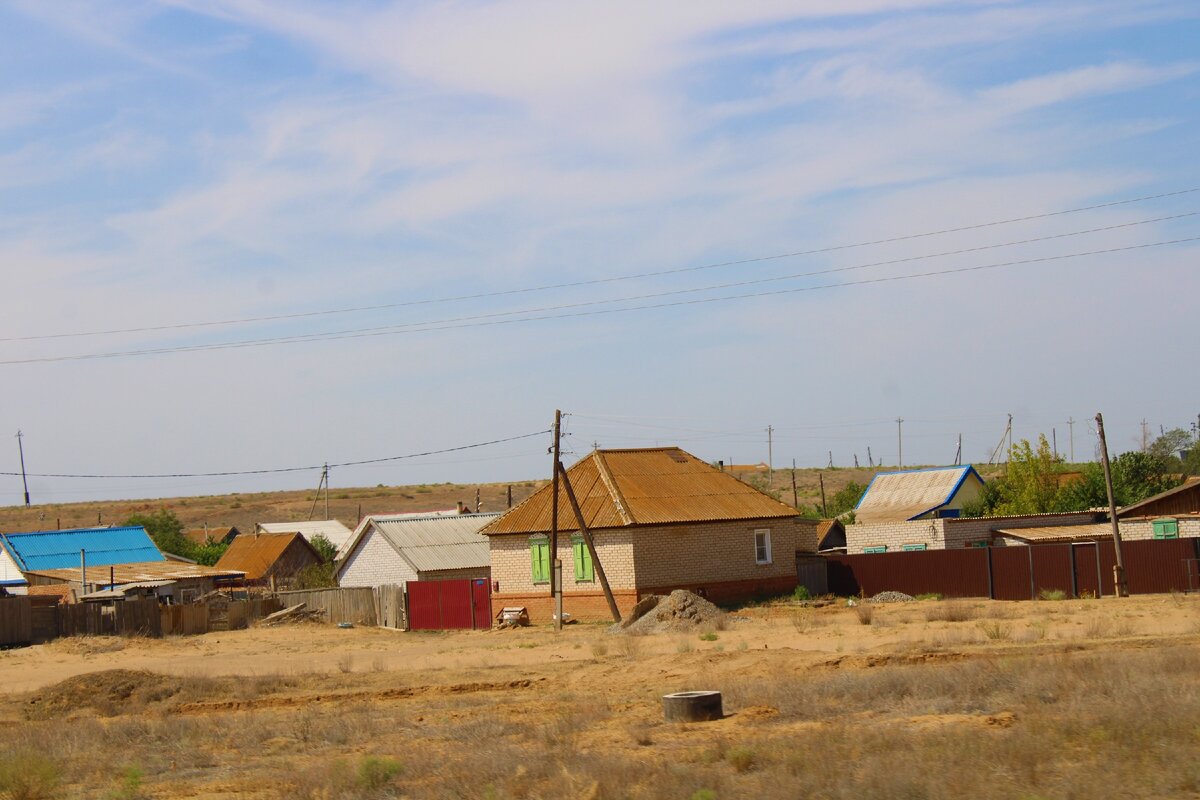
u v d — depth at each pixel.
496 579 49.28
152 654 40.28
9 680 34.50
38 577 61.66
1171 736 13.21
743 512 48.59
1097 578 44.66
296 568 79.19
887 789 11.40
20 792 15.54
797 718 17.59
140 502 167.50
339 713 22.36
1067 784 11.41
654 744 16.19
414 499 160.50
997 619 35.00
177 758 18.17
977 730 14.72
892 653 25.91
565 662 29.75
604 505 46.56
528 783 13.34
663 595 45.25
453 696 24.88
